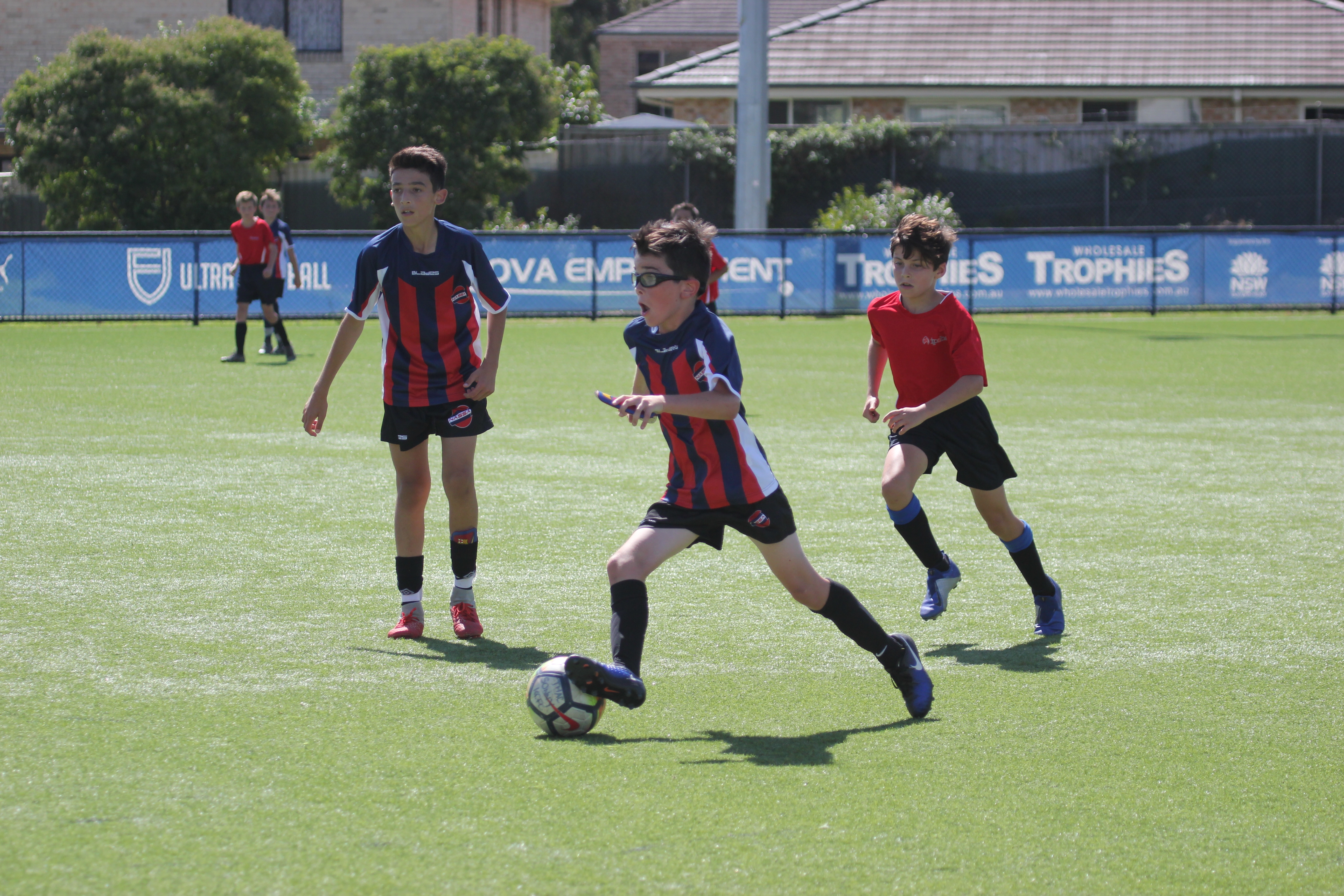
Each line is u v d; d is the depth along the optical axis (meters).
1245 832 9.89
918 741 11.88
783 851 9.42
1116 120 109.56
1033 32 110.81
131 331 61.94
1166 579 18.64
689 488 12.28
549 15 131.00
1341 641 15.47
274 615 16.22
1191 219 100.25
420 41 112.06
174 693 13.05
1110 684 13.73
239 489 24.59
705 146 98.69
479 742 11.70
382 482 25.48
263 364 48.03
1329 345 57.84
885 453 29.91
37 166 86.31
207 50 88.56
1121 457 29.45
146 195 87.12
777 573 12.45
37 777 10.69
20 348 52.97
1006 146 99.94
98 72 85.50
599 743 11.73
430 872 9.02
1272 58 108.12
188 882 8.84
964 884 8.96
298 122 92.25
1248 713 12.80
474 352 15.73
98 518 21.94
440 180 15.48
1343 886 9.02
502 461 28.23
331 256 68.31
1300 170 99.62
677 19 166.00
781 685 13.64
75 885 8.77
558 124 99.75
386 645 15.00
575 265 70.75
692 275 12.02
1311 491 25.48
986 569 19.33
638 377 12.74
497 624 16.05
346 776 10.80
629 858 9.27
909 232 15.57
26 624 15.59
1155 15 111.56
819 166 99.38
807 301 72.56
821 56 110.06
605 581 18.27
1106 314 74.56
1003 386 43.06
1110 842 9.67
